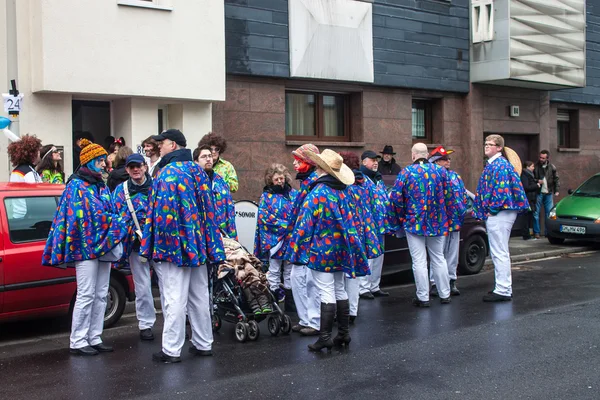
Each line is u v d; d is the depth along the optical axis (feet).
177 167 22.45
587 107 71.36
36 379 21.38
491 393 19.44
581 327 26.99
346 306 24.79
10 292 25.26
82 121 41.39
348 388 20.07
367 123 53.42
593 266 44.19
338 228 23.63
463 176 59.93
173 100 42.32
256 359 23.34
